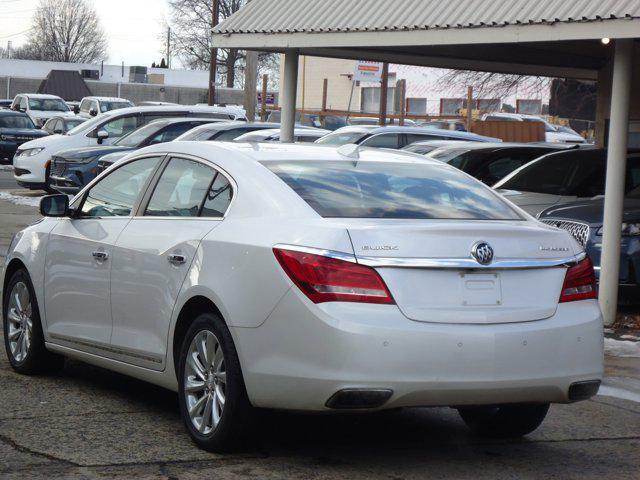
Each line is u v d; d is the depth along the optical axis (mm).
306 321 5184
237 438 5629
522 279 5484
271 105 42812
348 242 5238
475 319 5281
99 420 6422
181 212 6305
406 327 5148
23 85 71750
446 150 16828
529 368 5359
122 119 24594
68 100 64000
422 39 11688
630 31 9766
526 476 5605
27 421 6348
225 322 5574
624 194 11586
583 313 5605
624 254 10734
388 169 6398
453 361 5199
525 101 44000
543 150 16562
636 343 9609
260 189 5871
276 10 13695
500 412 6305
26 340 7617
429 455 5945
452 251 5316
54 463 5496
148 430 6215
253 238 5562
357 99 53094
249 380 5434
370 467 5633
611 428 6770
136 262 6383
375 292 5188
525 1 10805
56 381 7488
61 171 21641
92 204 7152
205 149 6441
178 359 6043
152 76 80562
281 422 6602
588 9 10094
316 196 5789
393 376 5113
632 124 16578
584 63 17609
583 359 5539
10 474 5281
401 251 5254
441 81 35531
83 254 6934
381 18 12172
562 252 5648
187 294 5875
